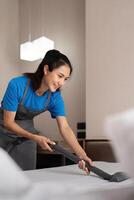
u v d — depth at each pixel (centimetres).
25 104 210
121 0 323
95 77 336
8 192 51
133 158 42
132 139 42
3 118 211
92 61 338
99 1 335
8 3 427
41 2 425
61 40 409
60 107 215
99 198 74
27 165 217
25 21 436
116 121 43
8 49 426
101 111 331
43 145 183
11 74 428
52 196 63
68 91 398
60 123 213
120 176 121
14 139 213
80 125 364
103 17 333
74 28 401
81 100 391
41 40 350
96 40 336
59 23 411
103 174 139
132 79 317
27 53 355
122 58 322
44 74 203
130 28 319
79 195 72
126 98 319
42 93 211
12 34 431
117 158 44
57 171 161
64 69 198
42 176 143
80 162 166
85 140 307
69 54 402
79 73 394
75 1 400
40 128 415
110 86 327
